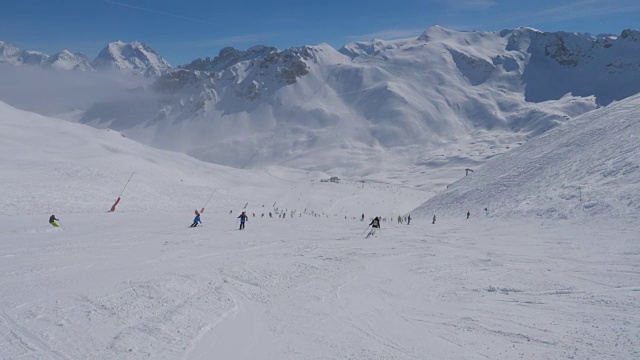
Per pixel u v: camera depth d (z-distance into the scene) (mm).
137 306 8602
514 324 8867
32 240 18359
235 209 56562
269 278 12422
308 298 10688
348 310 9836
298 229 30234
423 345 7742
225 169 115812
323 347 7531
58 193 40656
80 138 86062
